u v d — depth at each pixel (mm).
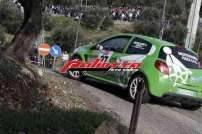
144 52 11422
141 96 6863
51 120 6945
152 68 11031
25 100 7773
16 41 9680
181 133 9148
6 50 9609
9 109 7121
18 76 8211
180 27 56219
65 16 59375
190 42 20312
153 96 11062
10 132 6293
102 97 11070
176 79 11125
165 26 57375
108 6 70438
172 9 63375
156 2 67188
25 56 9812
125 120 9109
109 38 12484
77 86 11727
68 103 8867
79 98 9773
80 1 61250
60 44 50812
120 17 64250
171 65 11102
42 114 7133
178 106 12164
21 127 6477
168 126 9516
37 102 7969
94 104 9805
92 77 12594
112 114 9195
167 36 56156
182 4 63375
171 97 11180
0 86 7664
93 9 62312
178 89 11195
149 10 62719
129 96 11297
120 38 12195
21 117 6777
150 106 11211
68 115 7383
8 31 40500
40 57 27562
